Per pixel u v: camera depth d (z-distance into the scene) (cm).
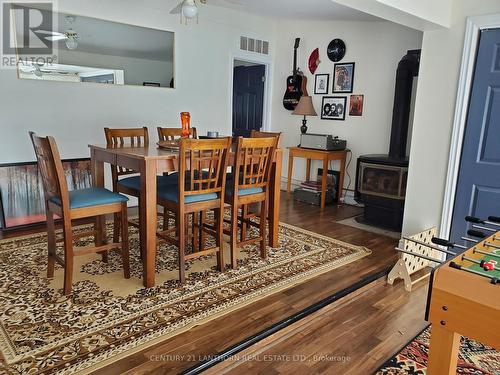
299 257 322
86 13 391
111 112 427
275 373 185
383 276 291
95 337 200
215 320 221
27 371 173
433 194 324
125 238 263
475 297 128
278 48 582
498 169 287
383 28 467
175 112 481
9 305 228
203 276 277
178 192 259
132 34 427
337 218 450
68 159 403
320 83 541
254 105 625
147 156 248
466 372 194
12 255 302
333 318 238
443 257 325
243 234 344
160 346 196
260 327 215
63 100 393
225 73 525
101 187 292
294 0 411
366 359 198
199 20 482
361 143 507
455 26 296
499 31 277
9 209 369
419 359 198
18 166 371
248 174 313
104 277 269
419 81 323
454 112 303
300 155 521
